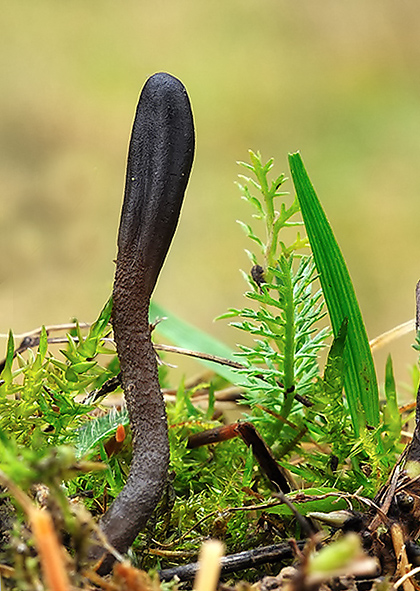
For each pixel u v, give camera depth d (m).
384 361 0.87
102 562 0.36
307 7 1.60
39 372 0.38
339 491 0.38
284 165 1.27
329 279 0.39
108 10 1.54
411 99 1.37
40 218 0.74
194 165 1.25
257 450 0.38
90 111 1.27
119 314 0.37
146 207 0.37
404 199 1.19
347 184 1.22
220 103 1.39
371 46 1.49
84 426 0.39
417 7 1.54
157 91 0.37
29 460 0.36
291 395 0.40
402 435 0.42
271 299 0.39
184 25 1.57
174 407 0.42
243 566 0.37
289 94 1.40
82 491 0.38
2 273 0.70
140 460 0.37
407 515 0.37
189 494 0.39
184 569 0.37
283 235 1.07
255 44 1.55
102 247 1.02
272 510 0.38
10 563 0.36
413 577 0.37
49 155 1.17
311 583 0.35
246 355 0.39
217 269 1.05
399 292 1.03
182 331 0.44
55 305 0.77
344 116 1.38
